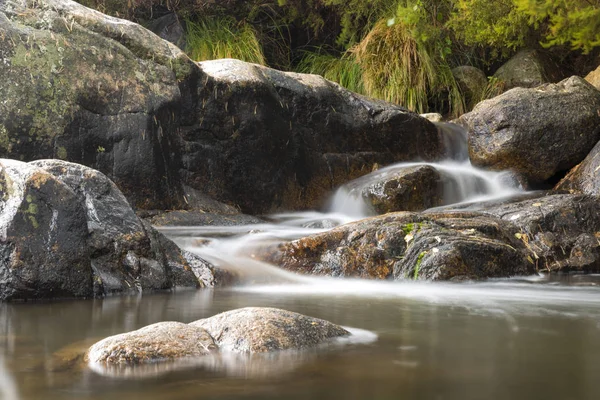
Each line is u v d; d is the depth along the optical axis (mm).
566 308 4812
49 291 5152
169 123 8828
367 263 6531
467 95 14953
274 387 2592
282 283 6344
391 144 11312
